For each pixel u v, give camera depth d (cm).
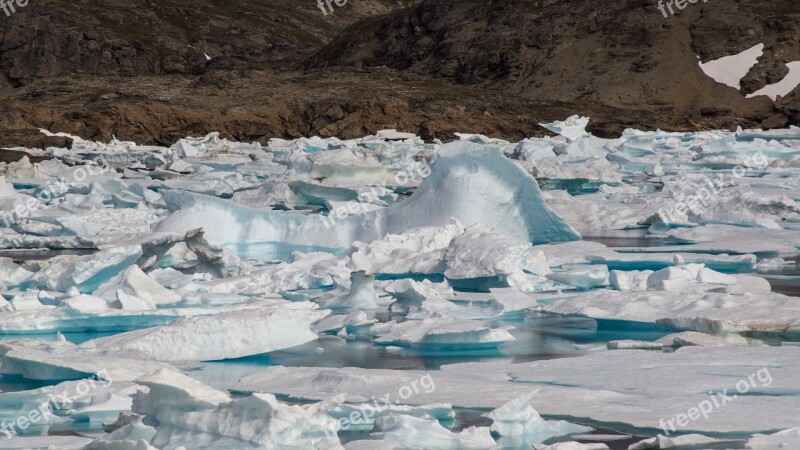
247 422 1653
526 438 1933
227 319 2775
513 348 2888
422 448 1834
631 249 5006
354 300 3572
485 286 3934
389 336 2994
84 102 17875
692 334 2852
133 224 5803
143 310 3145
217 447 1639
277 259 5034
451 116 17625
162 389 1728
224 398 1709
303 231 5231
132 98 17725
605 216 6444
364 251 4406
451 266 3981
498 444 1888
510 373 2500
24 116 15750
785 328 2858
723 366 2503
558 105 19638
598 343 2939
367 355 2814
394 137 15438
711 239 5409
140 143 16312
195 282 3853
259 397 1645
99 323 3145
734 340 2811
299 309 2847
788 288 3844
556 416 2077
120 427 1814
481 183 4922
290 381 2400
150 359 2695
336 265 4069
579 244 4931
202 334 2736
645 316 3133
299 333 2823
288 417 1638
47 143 14212
